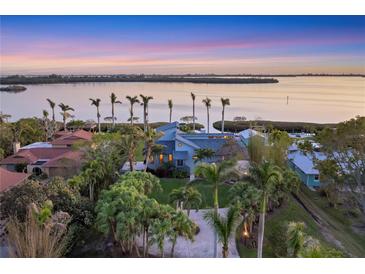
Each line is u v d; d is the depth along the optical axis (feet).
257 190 59.93
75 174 93.04
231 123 217.97
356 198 73.97
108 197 59.67
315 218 77.77
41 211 42.14
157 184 81.71
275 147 102.47
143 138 110.42
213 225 50.52
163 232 52.11
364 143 69.21
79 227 59.16
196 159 109.40
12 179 82.48
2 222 53.88
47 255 33.42
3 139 136.46
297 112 198.90
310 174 100.78
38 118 200.34
